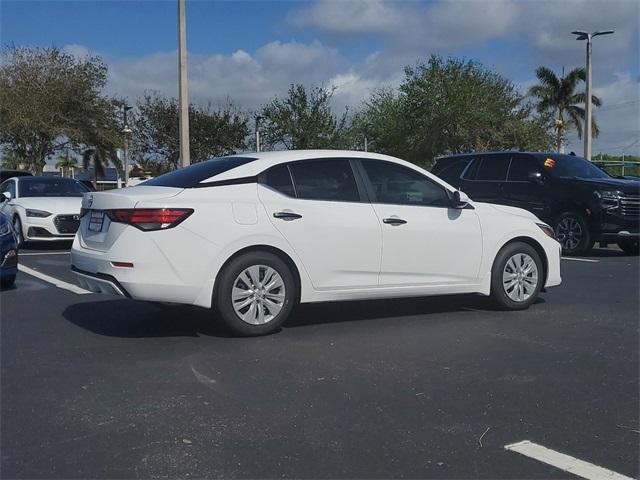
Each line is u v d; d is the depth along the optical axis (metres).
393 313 7.41
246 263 6.14
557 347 6.08
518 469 3.71
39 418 4.36
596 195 12.45
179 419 4.34
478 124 36.28
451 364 5.55
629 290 8.91
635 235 12.39
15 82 36.09
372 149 41.47
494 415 4.46
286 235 6.27
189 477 3.59
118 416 4.39
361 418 4.38
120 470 3.66
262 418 4.36
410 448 3.95
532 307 7.77
